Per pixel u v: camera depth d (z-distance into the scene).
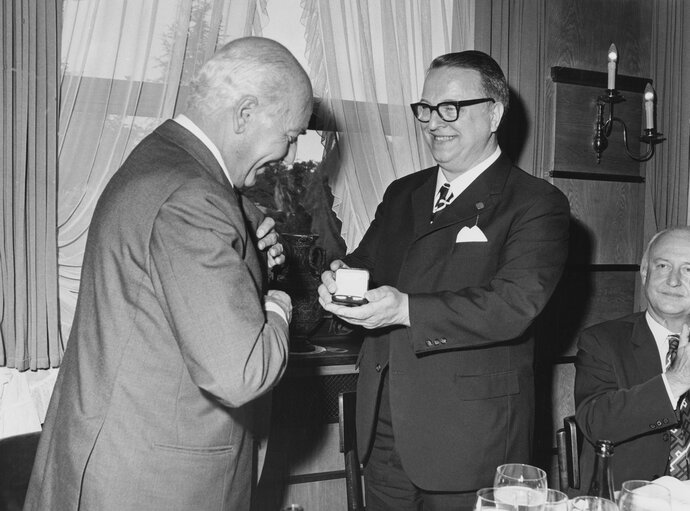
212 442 1.30
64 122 2.50
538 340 3.22
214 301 1.14
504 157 1.93
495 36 3.06
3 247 2.38
